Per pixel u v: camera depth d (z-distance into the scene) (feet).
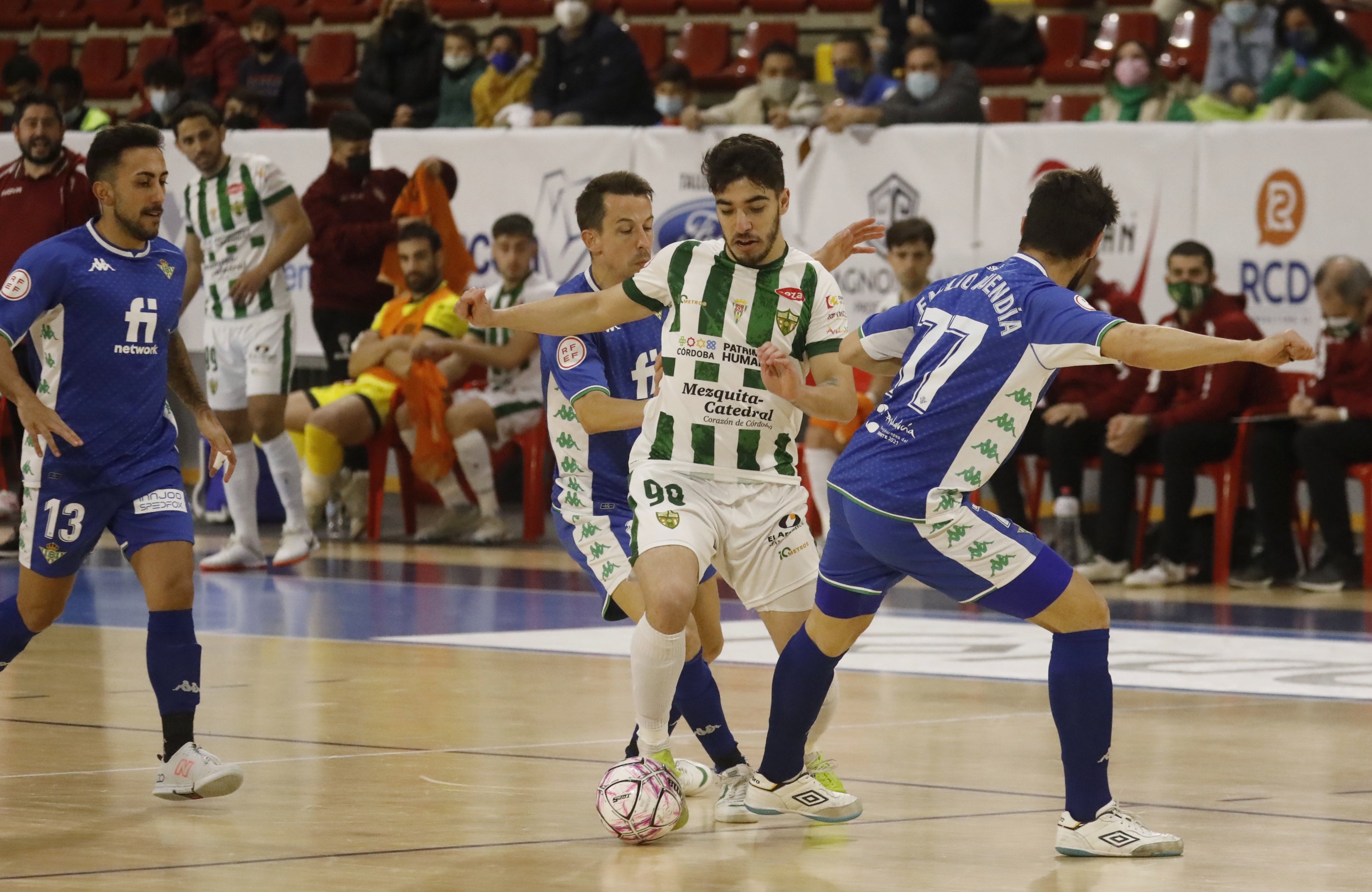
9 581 99.66
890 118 120.37
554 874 37.35
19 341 45.09
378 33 147.02
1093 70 144.36
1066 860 39.29
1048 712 61.00
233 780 44.19
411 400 116.78
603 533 49.26
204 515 136.36
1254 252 109.91
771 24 157.58
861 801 46.14
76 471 46.16
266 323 103.71
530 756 51.67
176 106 135.74
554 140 124.98
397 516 138.10
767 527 45.01
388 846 39.81
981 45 149.38
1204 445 100.53
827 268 47.62
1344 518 99.04
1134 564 106.93
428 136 128.36
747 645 79.41
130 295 46.57
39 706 60.29
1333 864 38.75
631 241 48.16
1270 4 121.29
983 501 117.70
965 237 115.44
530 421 121.90
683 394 44.57
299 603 92.02
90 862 37.86
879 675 70.18
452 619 86.38
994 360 40.16
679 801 40.91
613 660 73.00
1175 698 64.34
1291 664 73.15
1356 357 98.27
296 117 149.69
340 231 123.75
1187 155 110.93
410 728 56.54
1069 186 41.22
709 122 126.41
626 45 136.67
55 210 98.53
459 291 123.75
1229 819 43.83
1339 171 107.65
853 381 44.39
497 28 143.74
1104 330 38.09
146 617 86.79
